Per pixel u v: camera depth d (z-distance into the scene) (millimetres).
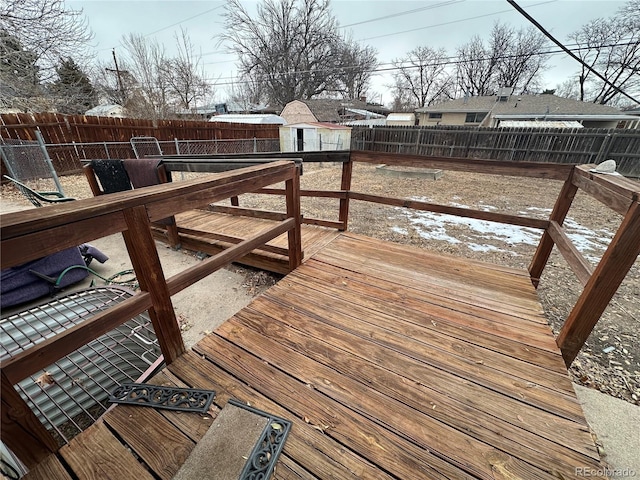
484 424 1067
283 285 1982
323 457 956
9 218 737
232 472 905
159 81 15617
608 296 1269
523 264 3145
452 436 1025
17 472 954
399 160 2445
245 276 2871
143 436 1003
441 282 2029
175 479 883
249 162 1999
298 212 2111
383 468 931
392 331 1545
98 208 902
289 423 1060
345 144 12141
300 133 12930
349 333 1527
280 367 1306
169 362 1313
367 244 2664
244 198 6156
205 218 3547
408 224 4473
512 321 1628
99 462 925
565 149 8820
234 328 1553
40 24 7660
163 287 1204
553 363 1341
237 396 1163
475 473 918
